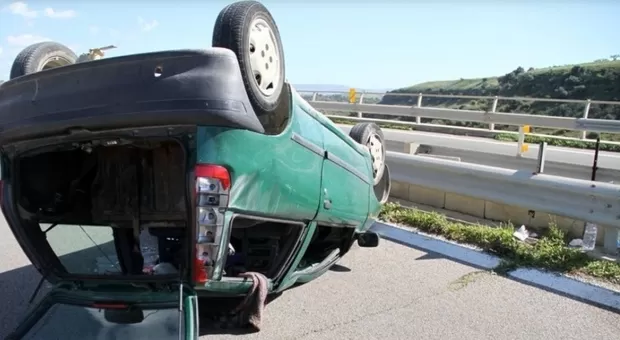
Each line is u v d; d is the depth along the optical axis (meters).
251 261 4.44
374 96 19.89
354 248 6.39
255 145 3.48
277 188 3.82
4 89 3.55
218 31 3.45
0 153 3.65
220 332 4.24
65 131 3.30
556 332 4.25
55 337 3.34
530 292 5.03
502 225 6.88
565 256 5.63
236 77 3.18
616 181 7.80
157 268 3.85
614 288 5.08
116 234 4.35
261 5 3.71
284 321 4.45
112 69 3.20
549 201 6.20
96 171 4.22
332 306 4.75
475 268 5.66
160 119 3.10
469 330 4.29
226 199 3.24
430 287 5.18
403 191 8.24
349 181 5.18
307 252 5.62
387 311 4.64
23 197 3.71
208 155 3.17
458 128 15.58
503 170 6.61
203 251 3.20
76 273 3.83
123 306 3.34
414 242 6.53
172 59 3.13
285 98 4.06
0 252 6.35
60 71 3.33
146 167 4.02
